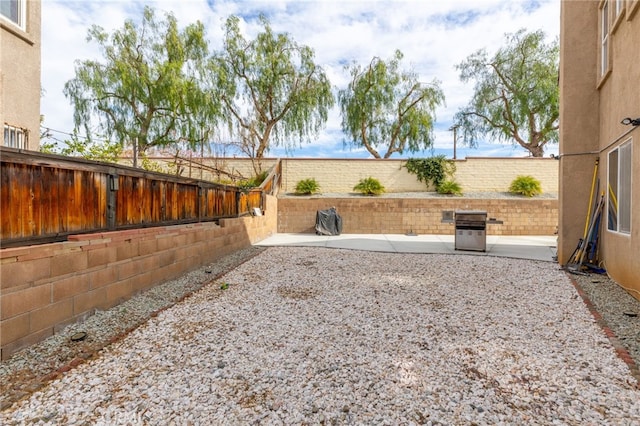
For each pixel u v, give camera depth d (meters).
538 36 18.14
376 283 4.82
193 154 14.94
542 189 14.43
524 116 18.56
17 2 5.51
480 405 1.90
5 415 1.78
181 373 2.24
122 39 14.70
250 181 14.50
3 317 2.33
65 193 2.96
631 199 4.21
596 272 5.46
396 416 1.81
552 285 4.70
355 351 2.59
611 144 5.06
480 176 14.84
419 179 15.05
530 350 2.61
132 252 3.84
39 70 5.89
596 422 1.76
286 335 2.90
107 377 2.18
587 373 2.25
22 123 5.56
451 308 3.67
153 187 4.43
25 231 2.56
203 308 3.63
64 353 2.49
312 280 4.98
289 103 17.38
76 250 2.99
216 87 16.27
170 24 15.11
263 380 2.16
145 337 2.82
